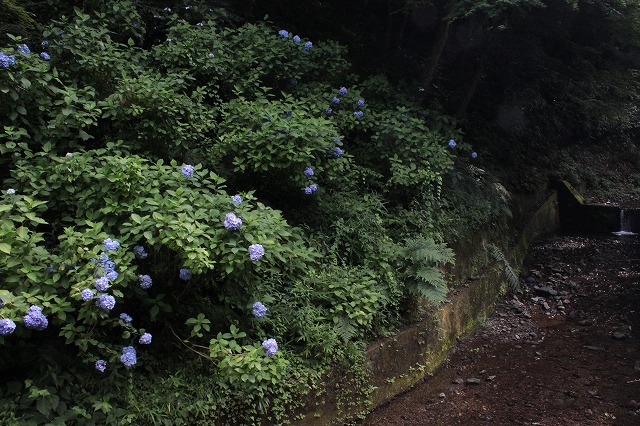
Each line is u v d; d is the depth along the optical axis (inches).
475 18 358.3
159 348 157.9
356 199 243.8
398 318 221.1
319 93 264.7
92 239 139.1
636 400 208.7
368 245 221.5
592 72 455.5
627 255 386.9
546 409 204.8
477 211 304.5
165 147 198.2
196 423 144.1
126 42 249.3
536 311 305.4
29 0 244.8
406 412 201.0
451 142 270.5
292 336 181.6
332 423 180.7
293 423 166.9
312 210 227.0
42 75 179.0
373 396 197.5
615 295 317.4
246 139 204.1
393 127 258.8
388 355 205.8
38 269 131.3
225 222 148.6
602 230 454.6
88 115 178.5
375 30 430.0
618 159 551.2
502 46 425.4
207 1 311.0
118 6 237.9
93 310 132.5
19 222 151.5
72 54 203.3
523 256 371.6
